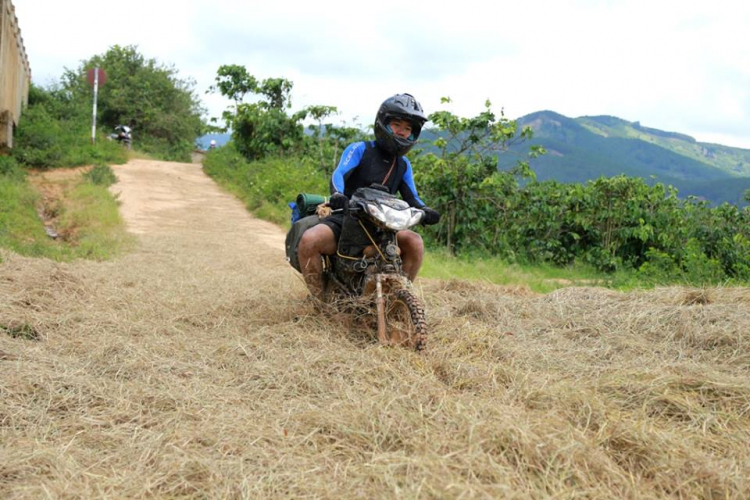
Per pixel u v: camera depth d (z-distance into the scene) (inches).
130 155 1029.8
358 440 113.0
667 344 181.5
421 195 492.7
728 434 120.3
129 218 519.2
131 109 1470.2
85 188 596.1
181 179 844.0
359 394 134.3
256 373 147.7
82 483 98.7
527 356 166.4
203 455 107.2
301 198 208.2
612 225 511.8
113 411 125.9
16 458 104.9
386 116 187.6
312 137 910.4
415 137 192.7
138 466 104.4
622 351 177.0
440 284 273.0
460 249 486.0
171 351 164.4
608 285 377.4
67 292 218.1
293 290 252.5
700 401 134.6
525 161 510.3
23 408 125.6
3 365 145.9
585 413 123.8
